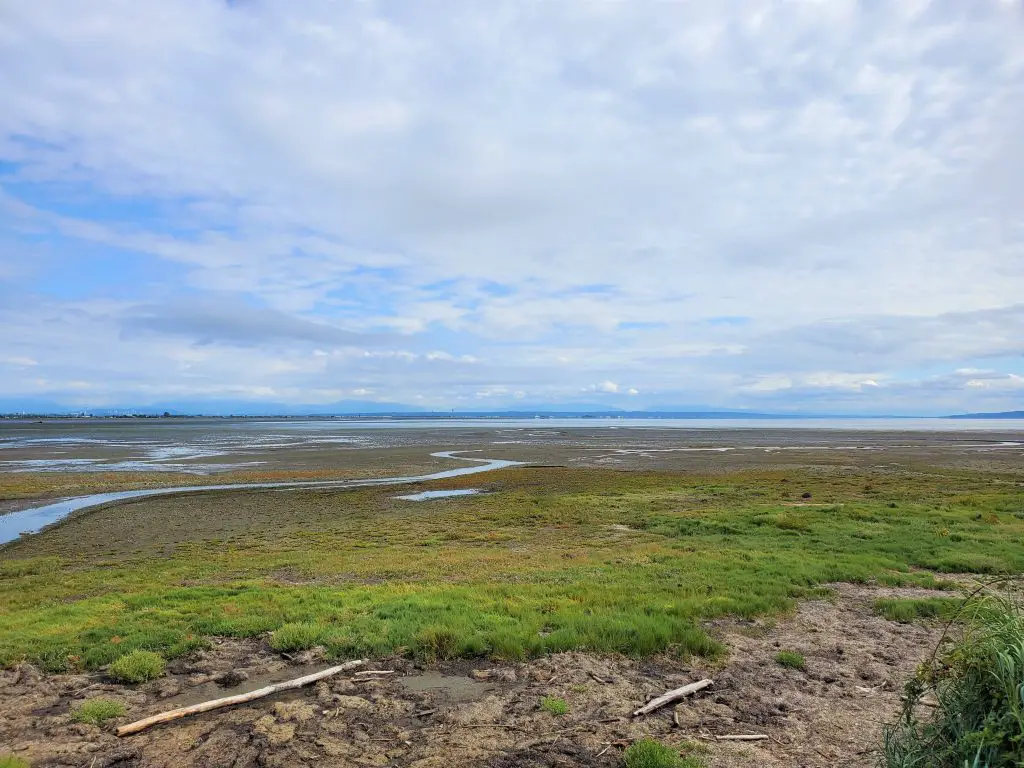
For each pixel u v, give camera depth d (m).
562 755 6.27
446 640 9.30
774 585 13.22
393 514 27.50
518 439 94.12
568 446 76.88
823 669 8.67
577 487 36.34
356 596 12.58
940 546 17.38
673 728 6.86
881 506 25.19
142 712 7.25
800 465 51.06
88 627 10.57
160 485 37.66
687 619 10.84
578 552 18.28
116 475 42.00
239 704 7.45
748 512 24.52
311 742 6.50
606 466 51.09
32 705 7.39
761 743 6.51
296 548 20.28
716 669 8.66
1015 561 15.34
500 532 22.61
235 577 15.72
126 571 16.88
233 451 64.94
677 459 57.84
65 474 42.41
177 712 7.05
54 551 20.64
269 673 8.49
